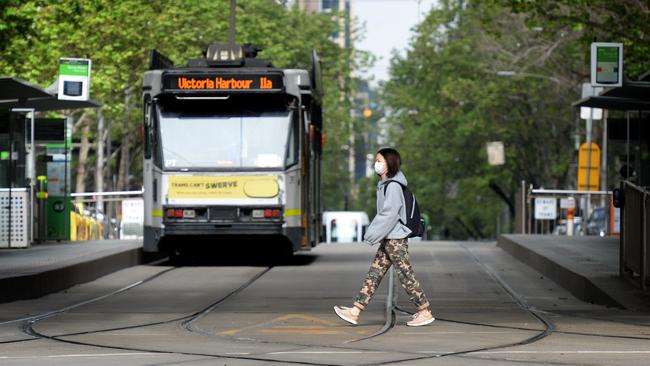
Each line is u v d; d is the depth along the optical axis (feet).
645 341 96.68
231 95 198.49
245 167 198.08
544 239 250.78
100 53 345.31
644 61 251.39
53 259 174.09
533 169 536.83
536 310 126.41
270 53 450.30
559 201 371.15
